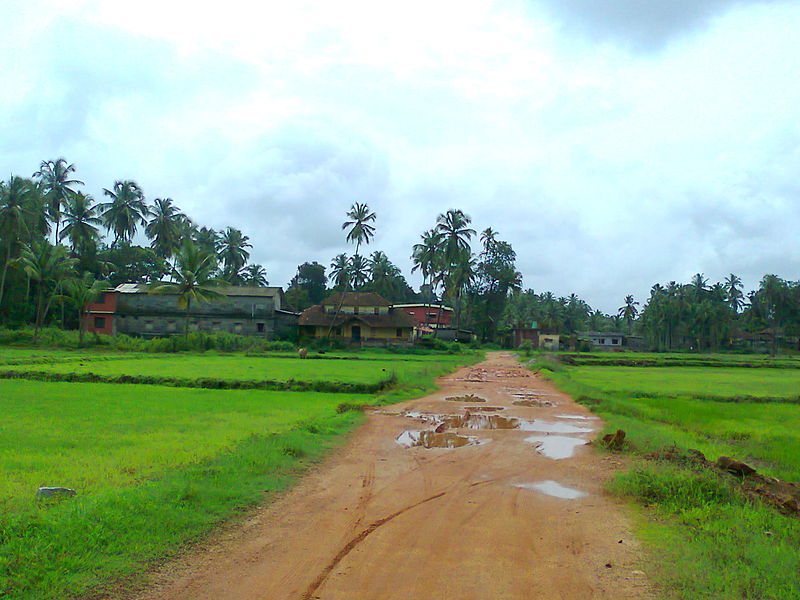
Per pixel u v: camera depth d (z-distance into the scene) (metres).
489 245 103.56
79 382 29.05
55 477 10.14
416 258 92.38
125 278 86.00
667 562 7.04
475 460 13.37
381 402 23.88
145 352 55.28
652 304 116.44
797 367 66.00
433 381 34.50
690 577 6.49
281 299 81.06
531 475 11.93
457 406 23.89
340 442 15.01
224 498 9.07
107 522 7.41
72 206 70.56
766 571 6.59
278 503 9.41
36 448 12.84
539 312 131.75
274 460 11.63
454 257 82.00
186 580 6.41
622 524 8.69
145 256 87.00
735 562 6.89
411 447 14.88
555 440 16.20
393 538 7.96
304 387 28.39
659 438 15.12
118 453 12.31
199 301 60.88
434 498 10.05
